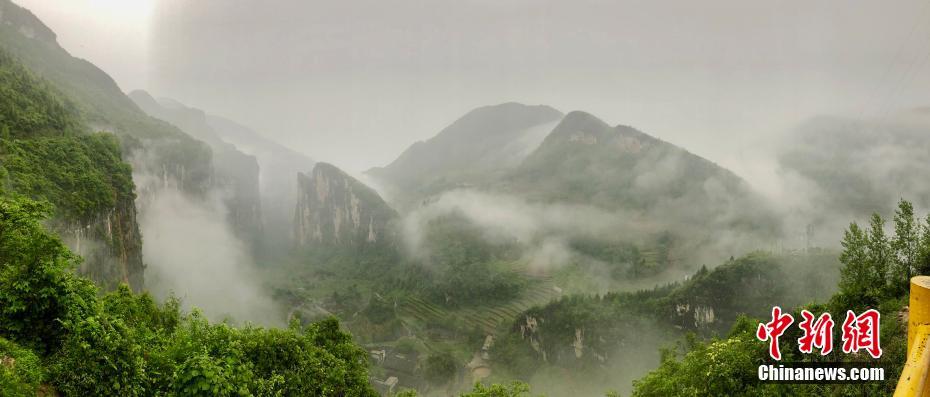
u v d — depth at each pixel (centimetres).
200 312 2361
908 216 3052
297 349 2897
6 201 2038
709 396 2420
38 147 8019
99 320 1848
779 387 2239
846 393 2136
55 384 1648
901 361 2141
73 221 7450
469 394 3831
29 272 1806
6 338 1725
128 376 1781
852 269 3158
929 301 979
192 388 1803
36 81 13238
